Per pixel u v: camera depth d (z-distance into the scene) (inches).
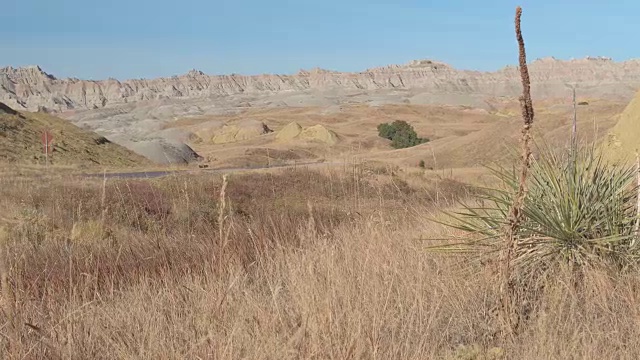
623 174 238.7
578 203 218.5
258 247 269.4
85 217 521.7
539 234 219.5
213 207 546.3
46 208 561.0
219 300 181.5
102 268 259.8
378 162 1000.9
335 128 7199.8
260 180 892.6
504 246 190.9
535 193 230.1
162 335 168.6
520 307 188.9
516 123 2992.1
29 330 168.6
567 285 195.8
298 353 146.5
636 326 168.9
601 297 191.3
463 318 186.4
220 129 6993.1
